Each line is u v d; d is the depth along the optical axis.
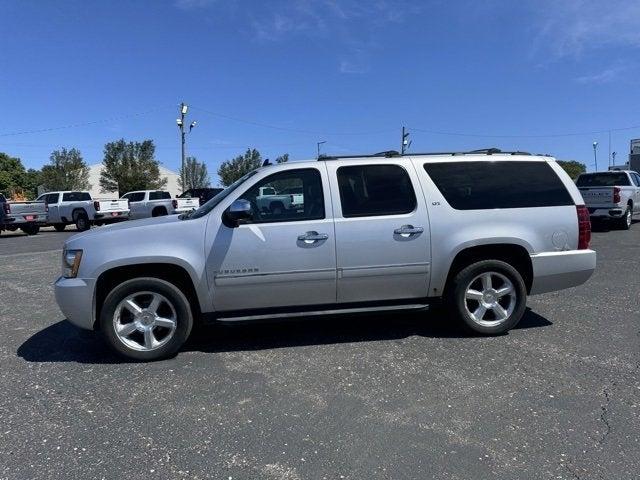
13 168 68.31
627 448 3.26
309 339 5.54
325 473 3.06
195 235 4.99
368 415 3.77
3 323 6.45
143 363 4.95
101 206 25.81
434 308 5.82
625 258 10.45
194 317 5.25
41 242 18.36
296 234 5.07
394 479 2.99
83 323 4.94
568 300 6.98
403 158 5.46
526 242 5.42
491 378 4.38
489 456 3.20
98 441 3.49
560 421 3.62
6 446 3.44
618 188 15.55
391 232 5.21
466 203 5.39
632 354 4.88
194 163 56.94
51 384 4.47
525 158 5.67
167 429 3.64
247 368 4.74
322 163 5.30
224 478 3.04
